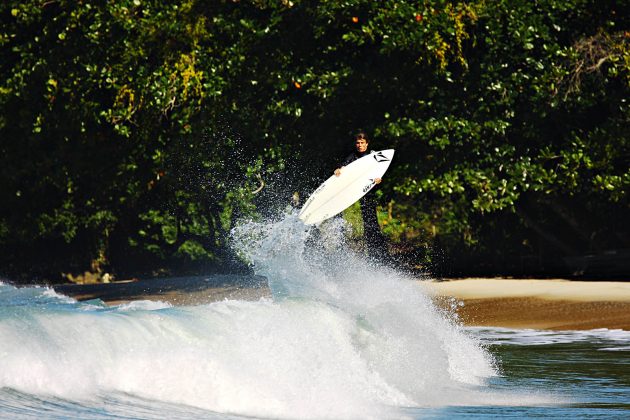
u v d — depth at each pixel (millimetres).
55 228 112938
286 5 82750
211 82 84812
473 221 95938
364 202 53844
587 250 93188
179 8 84938
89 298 77938
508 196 81000
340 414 29828
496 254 98125
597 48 78938
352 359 34250
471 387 36188
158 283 93938
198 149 88500
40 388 26141
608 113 82812
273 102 84188
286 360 32031
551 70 78688
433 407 32188
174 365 28969
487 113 81375
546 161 82000
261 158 88375
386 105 84188
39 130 94250
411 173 82188
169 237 108812
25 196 110375
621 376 38875
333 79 81250
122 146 94250
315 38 81562
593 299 66625
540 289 73750
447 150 82500
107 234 116312
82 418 24438
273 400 29641
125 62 86188
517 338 53031
